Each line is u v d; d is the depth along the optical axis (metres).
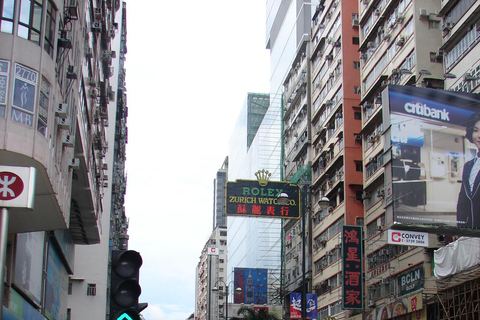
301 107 56.00
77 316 44.19
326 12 50.97
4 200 6.66
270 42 79.12
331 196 45.59
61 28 15.58
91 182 26.50
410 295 28.91
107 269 45.53
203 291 121.12
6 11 13.07
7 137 12.56
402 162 21.22
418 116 21.70
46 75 13.83
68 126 15.47
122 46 58.56
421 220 20.83
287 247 58.78
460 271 24.62
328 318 36.28
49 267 24.53
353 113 43.91
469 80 27.33
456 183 21.31
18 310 18.44
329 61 48.72
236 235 90.06
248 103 89.06
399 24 35.28
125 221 72.06
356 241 36.38
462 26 28.33
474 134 21.86
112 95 34.44
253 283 61.19
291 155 59.38
